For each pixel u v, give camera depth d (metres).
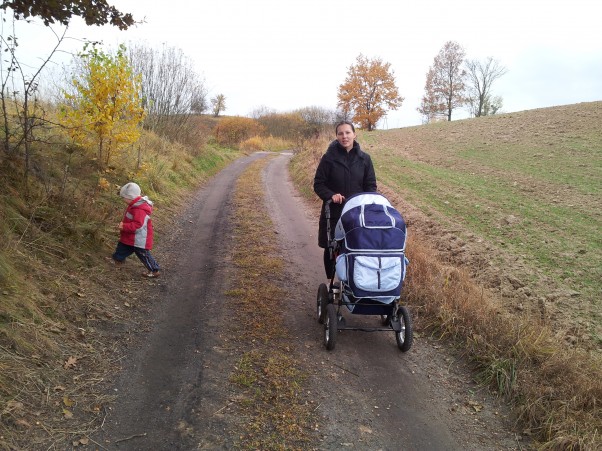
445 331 5.20
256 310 5.54
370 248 4.33
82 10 5.57
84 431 3.21
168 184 12.21
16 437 2.95
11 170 6.15
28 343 3.80
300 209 12.30
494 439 3.62
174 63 19.08
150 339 4.65
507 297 6.50
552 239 9.02
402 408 3.94
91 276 5.52
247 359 4.40
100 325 4.65
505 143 22.70
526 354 4.46
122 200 8.44
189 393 3.82
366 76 44.66
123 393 3.72
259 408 3.71
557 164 16.98
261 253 7.88
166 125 18.38
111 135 9.20
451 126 32.16
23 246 5.13
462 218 10.65
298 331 5.13
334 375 4.32
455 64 52.84
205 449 3.20
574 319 5.89
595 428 3.51
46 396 3.42
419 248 7.66
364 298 4.41
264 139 46.00
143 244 6.07
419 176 15.87
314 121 57.06
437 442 3.54
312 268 7.42
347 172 5.17
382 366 4.58
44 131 8.64
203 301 5.71
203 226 9.66
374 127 47.00
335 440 3.44
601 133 21.73
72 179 7.75
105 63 8.59
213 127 44.34
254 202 12.66
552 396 3.90
